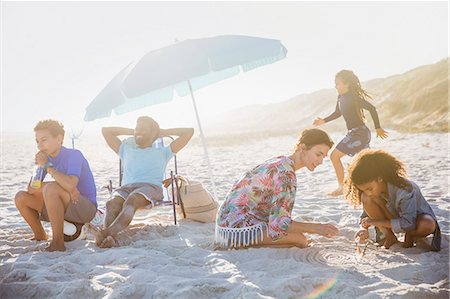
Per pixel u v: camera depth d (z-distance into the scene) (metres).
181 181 5.95
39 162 4.82
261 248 4.38
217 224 4.57
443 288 3.43
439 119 27.31
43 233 5.16
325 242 4.78
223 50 5.49
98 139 44.16
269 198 4.42
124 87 5.35
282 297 3.34
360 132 7.54
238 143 25.78
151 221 6.01
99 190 8.84
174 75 5.30
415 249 4.42
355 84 7.58
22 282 3.68
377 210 4.46
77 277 3.81
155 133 5.73
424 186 8.00
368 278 3.67
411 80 46.12
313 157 4.32
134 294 3.42
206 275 3.80
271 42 5.77
